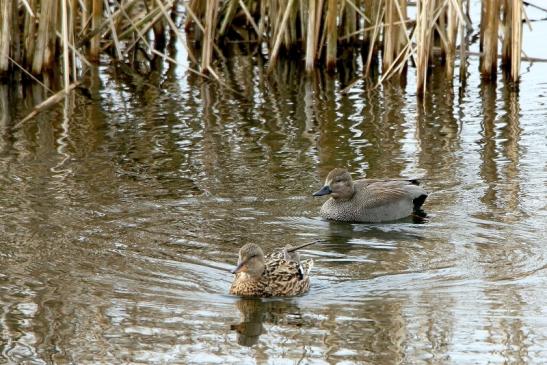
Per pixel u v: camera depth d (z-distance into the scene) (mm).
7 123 20906
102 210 15820
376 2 24797
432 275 13578
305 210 16281
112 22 24141
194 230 15164
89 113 21656
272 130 20344
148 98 22875
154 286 13148
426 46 22359
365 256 14422
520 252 14289
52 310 12312
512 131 20172
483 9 24750
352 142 19531
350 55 26359
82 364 10953
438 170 17922
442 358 11078
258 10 28172
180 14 29016
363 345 11414
